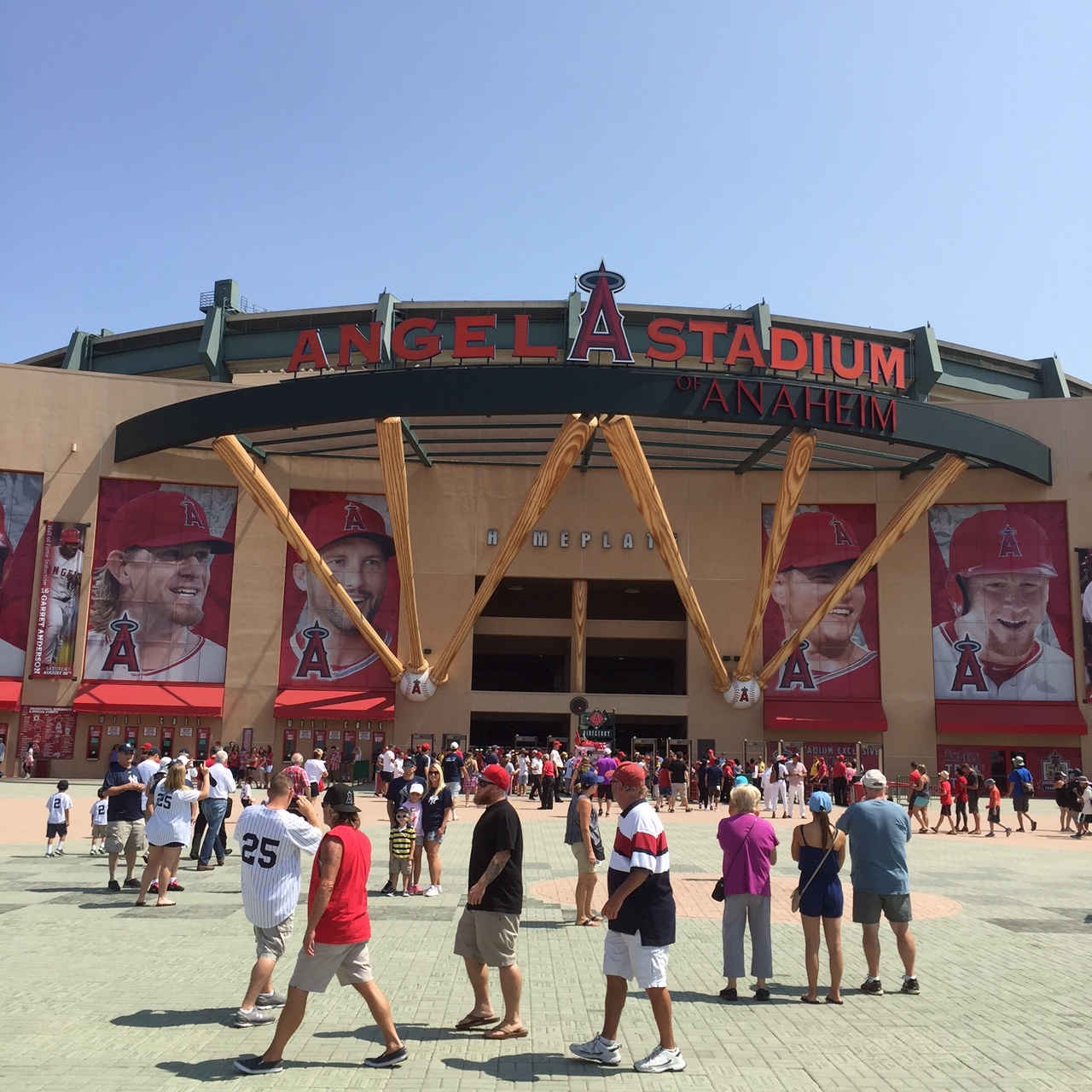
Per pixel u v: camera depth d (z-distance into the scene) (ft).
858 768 149.79
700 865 66.80
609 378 125.59
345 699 149.59
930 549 154.40
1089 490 151.94
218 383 155.63
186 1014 29.19
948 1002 32.14
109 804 52.31
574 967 37.06
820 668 152.97
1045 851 79.61
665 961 25.63
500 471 158.61
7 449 148.36
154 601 149.59
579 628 156.76
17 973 33.83
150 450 143.84
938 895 56.13
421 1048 26.76
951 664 151.23
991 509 154.10
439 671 146.82
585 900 45.60
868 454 156.97
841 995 33.14
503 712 153.48
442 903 50.37
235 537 153.17
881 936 44.04
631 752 144.56
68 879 55.67
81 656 146.20
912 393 168.25
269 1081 23.81
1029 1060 26.12
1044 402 154.92
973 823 103.30
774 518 137.28
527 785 132.57
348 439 157.17
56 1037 26.76
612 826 91.76
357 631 153.07
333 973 25.18
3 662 144.97
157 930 41.57
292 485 155.22
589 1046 25.86
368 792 133.49
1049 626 150.20
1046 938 43.75
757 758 150.61
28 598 146.82
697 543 156.97
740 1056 26.37
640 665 211.00
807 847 32.96
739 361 130.82
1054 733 145.69
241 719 148.46
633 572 156.56
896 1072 25.18
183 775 48.39
